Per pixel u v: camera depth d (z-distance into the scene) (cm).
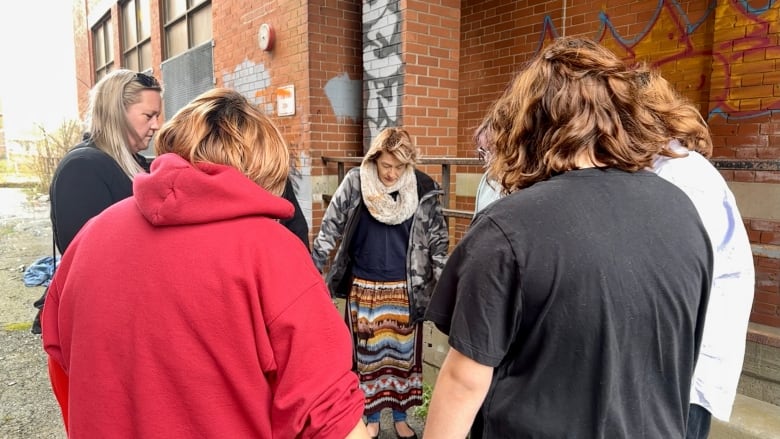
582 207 90
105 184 179
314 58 427
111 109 186
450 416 98
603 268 86
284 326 92
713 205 115
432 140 389
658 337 92
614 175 96
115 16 973
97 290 94
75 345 95
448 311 104
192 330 89
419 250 251
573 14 386
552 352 90
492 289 92
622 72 98
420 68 375
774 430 199
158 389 90
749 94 269
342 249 251
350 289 260
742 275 116
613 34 362
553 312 88
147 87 193
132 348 90
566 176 96
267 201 98
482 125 148
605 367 87
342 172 419
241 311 90
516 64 434
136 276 92
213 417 90
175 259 90
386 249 249
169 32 754
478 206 214
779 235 262
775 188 262
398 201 243
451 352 100
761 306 271
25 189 1587
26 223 1015
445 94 390
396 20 373
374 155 241
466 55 479
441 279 106
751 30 266
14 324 444
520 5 425
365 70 406
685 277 92
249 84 512
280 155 107
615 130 95
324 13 428
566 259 87
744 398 224
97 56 1178
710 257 99
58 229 174
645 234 90
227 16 542
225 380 91
